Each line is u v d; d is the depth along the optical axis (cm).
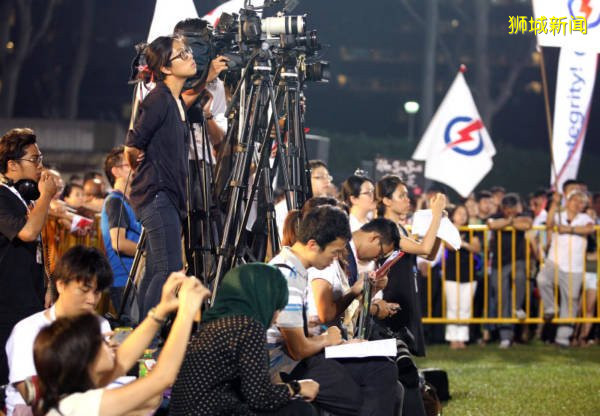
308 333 561
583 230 1221
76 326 386
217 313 472
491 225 1228
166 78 588
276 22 633
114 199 760
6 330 563
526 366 1070
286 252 545
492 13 3653
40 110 3391
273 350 553
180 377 456
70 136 2386
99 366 398
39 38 3114
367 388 569
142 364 528
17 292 569
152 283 573
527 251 1235
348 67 3694
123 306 614
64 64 3409
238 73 680
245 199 636
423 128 3178
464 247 1216
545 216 1305
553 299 1235
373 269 688
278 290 479
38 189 591
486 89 3234
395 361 616
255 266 479
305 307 552
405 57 3684
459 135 1327
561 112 1318
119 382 506
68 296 469
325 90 3703
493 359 1130
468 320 1218
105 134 2412
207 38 613
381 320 713
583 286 1227
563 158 1316
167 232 575
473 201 1430
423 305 1230
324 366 553
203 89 617
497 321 1221
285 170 634
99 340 389
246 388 454
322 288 581
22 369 461
